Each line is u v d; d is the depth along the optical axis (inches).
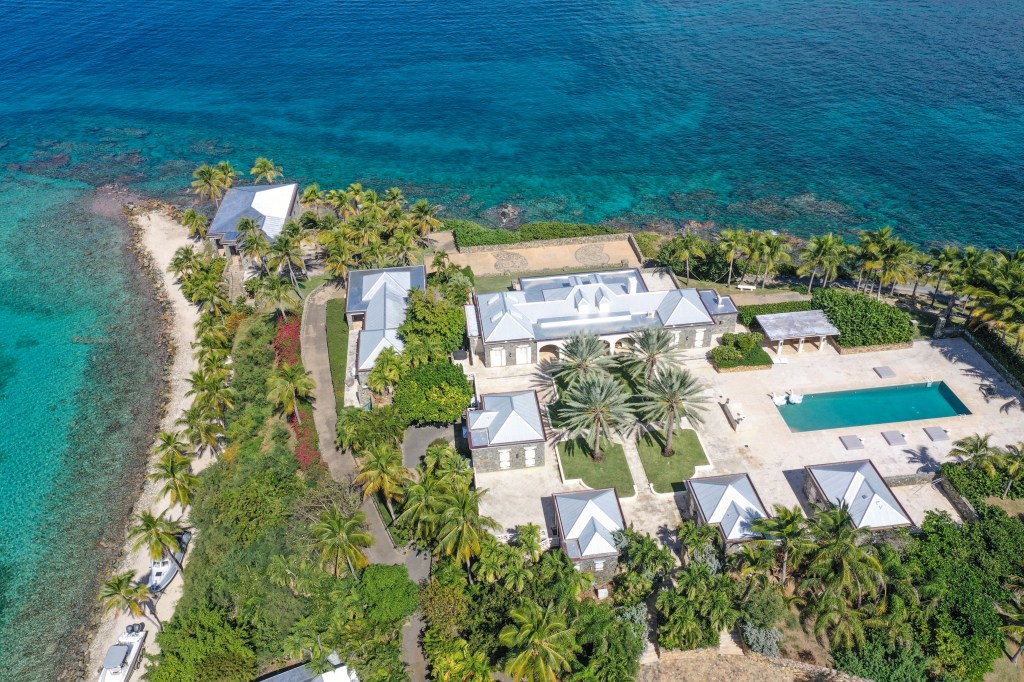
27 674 3314.5
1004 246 5949.8
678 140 7834.6
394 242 5236.2
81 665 3329.2
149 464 4343.0
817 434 3909.9
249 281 5354.3
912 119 7834.6
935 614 2974.9
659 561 3073.3
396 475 3412.9
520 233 5866.1
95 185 7485.2
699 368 4370.1
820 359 4414.4
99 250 6368.1
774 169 7239.2
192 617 3176.7
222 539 3567.9
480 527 3149.6
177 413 4677.7
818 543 2977.4
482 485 3708.2
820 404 4111.7
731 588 3016.7
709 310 4461.1
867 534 3193.9
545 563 3102.9
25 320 5551.2
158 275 5994.1
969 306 4377.5
